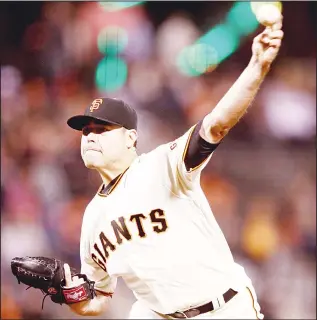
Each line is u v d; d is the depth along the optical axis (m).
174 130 38.84
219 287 13.87
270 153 39.19
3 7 43.34
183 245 13.54
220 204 36.19
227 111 12.07
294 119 39.69
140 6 43.66
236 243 34.84
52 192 36.38
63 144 38.59
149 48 42.44
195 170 12.92
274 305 32.47
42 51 42.72
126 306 30.39
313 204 36.78
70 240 34.25
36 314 30.53
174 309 13.95
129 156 14.16
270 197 37.53
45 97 40.78
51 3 43.44
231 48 43.12
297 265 33.91
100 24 42.44
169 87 40.50
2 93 39.66
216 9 44.38
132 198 13.55
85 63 42.22
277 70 41.97
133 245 13.62
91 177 37.47
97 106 14.00
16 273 14.76
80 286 14.98
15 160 37.31
